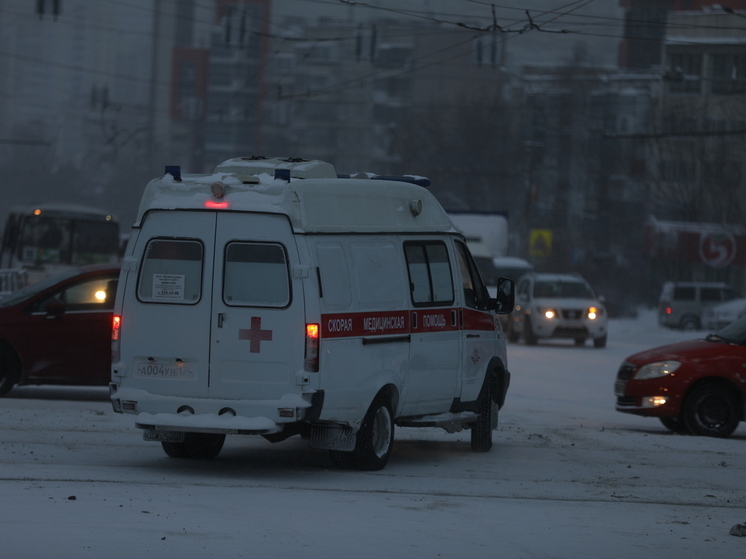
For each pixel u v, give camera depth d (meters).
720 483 28.77
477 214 117.62
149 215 27.23
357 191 28.61
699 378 39.00
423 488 26.30
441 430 39.88
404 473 28.66
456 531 21.05
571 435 38.03
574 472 29.81
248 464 29.53
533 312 94.69
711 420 39.12
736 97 184.88
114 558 17.75
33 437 32.19
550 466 30.80
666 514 23.97
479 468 30.05
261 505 22.98
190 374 26.67
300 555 18.48
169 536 19.48
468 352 32.19
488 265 99.12
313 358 26.17
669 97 192.62
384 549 19.20
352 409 27.44
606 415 46.81
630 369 40.44
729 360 39.00
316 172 30.28
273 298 26.41
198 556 18.11
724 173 177.62
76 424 35.38
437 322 30.69
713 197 177.38
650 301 185.00
